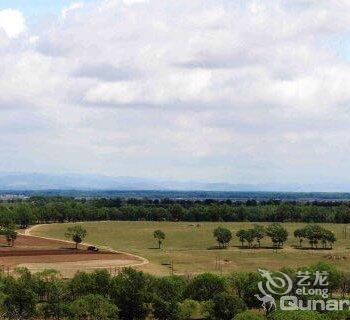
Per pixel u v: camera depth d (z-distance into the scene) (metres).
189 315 118.56
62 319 116.25
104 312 109.62
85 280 125.19
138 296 117.44
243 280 128.25
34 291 120.62
